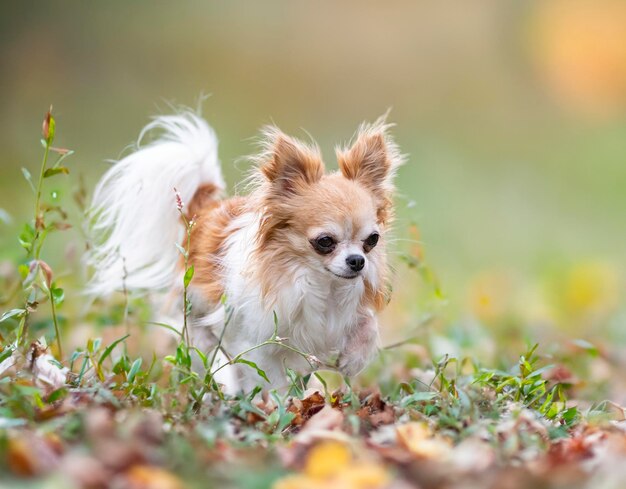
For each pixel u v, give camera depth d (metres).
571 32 34.19
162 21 34.56
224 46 34.19
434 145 28.97
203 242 8.69
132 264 9.27
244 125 29.31
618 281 16.98
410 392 7.82
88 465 4.87
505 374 7.68
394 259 9.39
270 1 35.91
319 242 7.95
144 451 5.20
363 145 8.45
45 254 14.04
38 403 6.27
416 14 36.00
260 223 8.01
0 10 32.16
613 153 28.27
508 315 13.21
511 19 35.19
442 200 23.64
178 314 9.09
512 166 27.50
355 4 36.34
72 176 21.48
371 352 8.46
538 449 6.12
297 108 31.59
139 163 9.06
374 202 8.38
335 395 7.49
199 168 9.16
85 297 11.16
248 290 8.09
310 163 8.13
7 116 29.14
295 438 6.16
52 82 31.69
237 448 5.81
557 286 15.84
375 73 33.75
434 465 5.34
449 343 10.51
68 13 33.09
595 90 33.19
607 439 6.44
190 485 4.83
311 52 34.47
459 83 33.38
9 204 18.67
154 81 32.16
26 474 4.91
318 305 8.16
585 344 9.22
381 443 6.18
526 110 32.22
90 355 7.58
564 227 22.25
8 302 9.07
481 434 6.34
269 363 8.25
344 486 4.95
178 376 7.16
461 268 18.11
